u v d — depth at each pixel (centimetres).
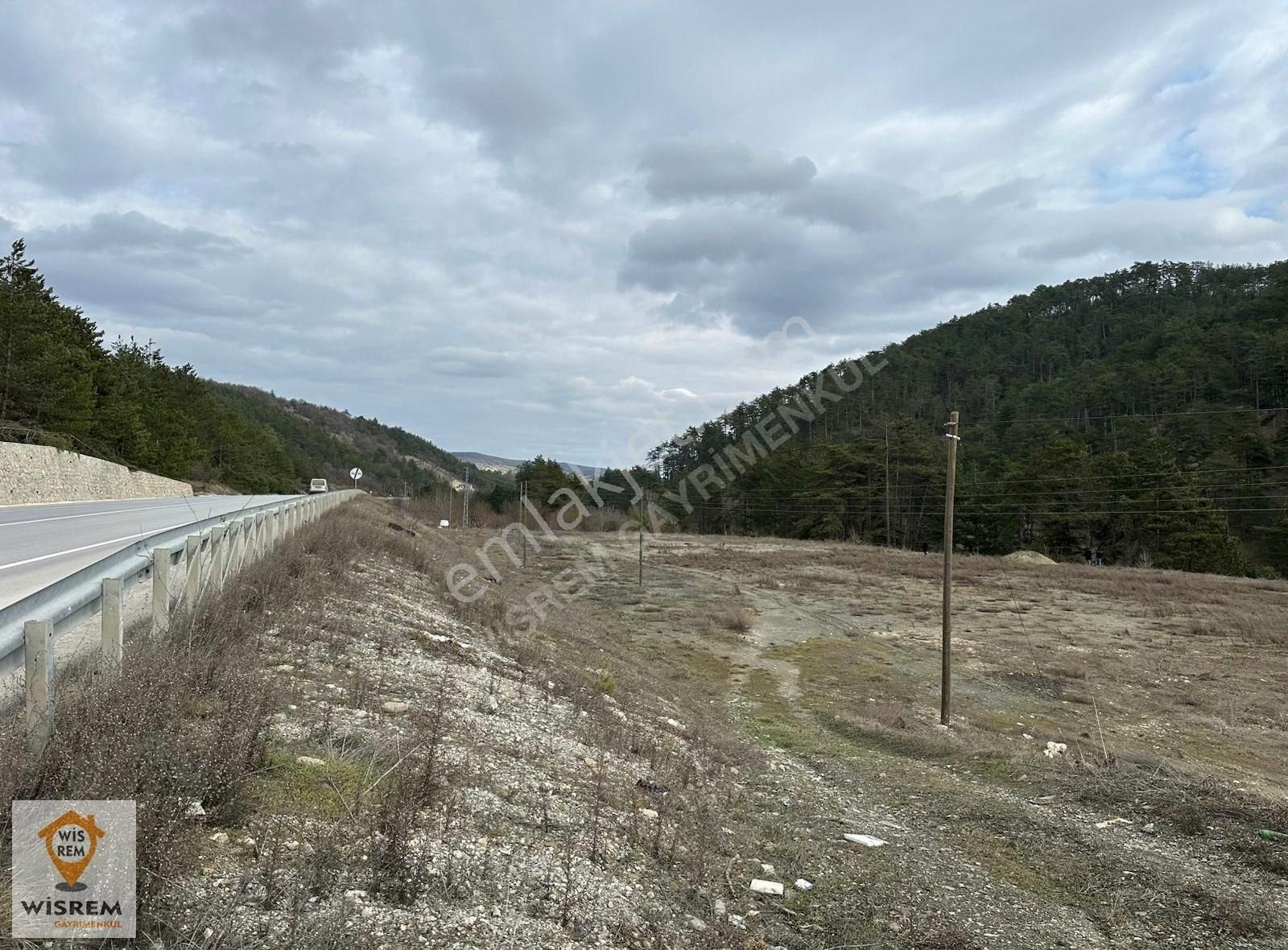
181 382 6334
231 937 277
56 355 3453
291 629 768
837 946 498
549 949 350
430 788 465
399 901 345
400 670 805
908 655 2330
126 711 351
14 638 324
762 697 1739
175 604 612
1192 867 734
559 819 527
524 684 1014
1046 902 650
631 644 2277
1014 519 6297
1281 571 5725
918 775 1087
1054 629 2800
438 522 4956
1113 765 1150
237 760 383
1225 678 2058
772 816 798
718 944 434
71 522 1542
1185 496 5747
